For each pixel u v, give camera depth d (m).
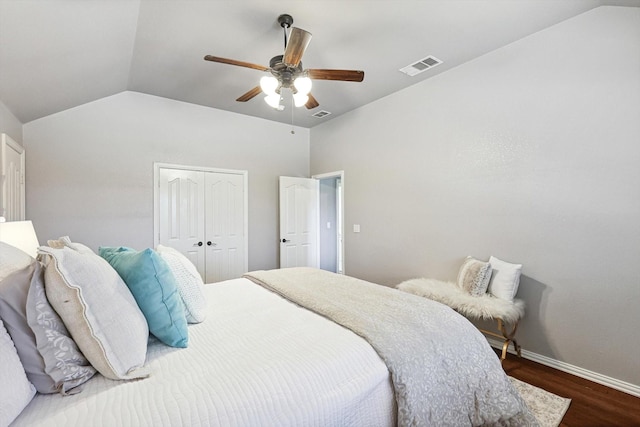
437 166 3.37
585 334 2.33
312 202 5.27
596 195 2.28
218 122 4.45
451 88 3.21
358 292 1.98
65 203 3.41
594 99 2.28
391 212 3.90
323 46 2.74
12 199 2.74
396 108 3.81
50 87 2.73
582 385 2.21
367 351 1.24
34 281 0.94
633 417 1.85
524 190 2.66
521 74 2.67
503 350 2.55
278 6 2.20
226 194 4.53
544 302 2.54
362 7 2.22
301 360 1.13
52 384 0.90
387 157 3.95
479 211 2.99
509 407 1.42
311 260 5.24
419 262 3.57
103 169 3.62
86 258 1.06
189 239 4.20
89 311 0.97
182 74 3.29
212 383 0.97
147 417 0.81
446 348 1.39
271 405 0.93
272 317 1.61
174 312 1.27
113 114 3.68
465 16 2.35
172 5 2.16
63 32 2.05
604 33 2.23
